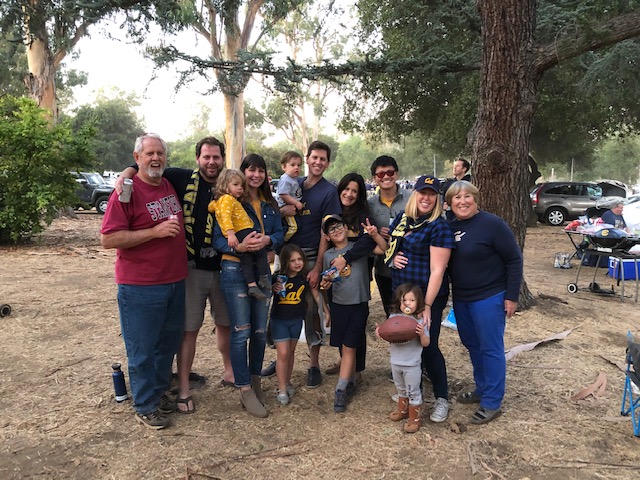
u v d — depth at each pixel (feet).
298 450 10.43
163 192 10.98
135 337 10.86
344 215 13.25
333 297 12.50
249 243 11.02
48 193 36.06
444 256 11.12
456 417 11.93
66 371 14.65
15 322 19.30
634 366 11.02
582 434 11.12
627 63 33.22
